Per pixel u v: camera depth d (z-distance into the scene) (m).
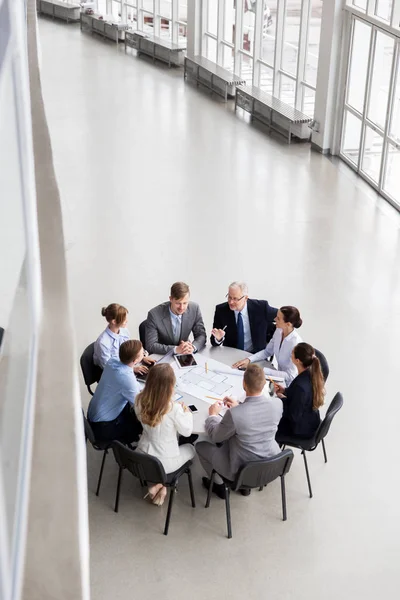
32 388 1.47
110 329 6.28
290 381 6.21
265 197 11.71
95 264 9.45
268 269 9.45
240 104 15.97
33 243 1.85
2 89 1.01
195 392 5.82
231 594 5.04
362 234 10.52
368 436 6.56
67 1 24.81
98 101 16.39
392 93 11.16
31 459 1.40
